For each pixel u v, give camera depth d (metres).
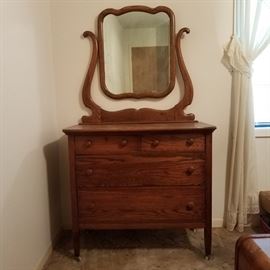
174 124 1.89
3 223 1.24
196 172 1.66
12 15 1.38
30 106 1.60
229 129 2.09
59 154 2.13
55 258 1.79
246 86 1.98
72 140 1.65
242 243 0.94
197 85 2.06
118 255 1.80
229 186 2.10
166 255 1.79
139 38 2.05
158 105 2.08
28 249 1.52
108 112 2.06
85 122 2.05
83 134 1.63
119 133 1.62
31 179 1.59
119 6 2.02
